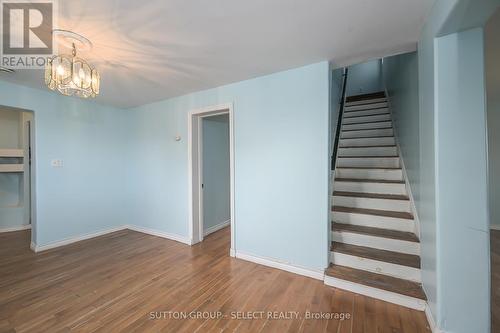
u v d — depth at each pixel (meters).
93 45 1.89
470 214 1.40
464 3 1.13
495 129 3.88
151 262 2.75
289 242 2.51
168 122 3.56
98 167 3.76
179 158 3.46
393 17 1.58
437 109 1.44
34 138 3.07
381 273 2.16
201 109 3.15
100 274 2.45
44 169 3.13
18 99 2.86
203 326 1.69
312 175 2.36
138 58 2.14
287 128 2.49
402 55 2.98
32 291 2.13
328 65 2.27
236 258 2.87
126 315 1.80
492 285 2.15
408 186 2.69
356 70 5.98
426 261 1.79
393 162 3.28
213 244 3.38
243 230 2.83
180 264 2.70
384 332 1.61
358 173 3.27
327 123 2.28
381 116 4.11
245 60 2.23
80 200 3.53
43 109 3.11
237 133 2.83
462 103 1.40
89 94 1.93
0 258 2.86
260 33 1.77
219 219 4.19
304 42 1.91
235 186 2.87
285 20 1.61
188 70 2.44
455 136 1.41
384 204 2.72
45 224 3.14
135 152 4.00
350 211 2.71
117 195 4.05
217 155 4.11
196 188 3.44
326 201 2.29
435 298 1.53
